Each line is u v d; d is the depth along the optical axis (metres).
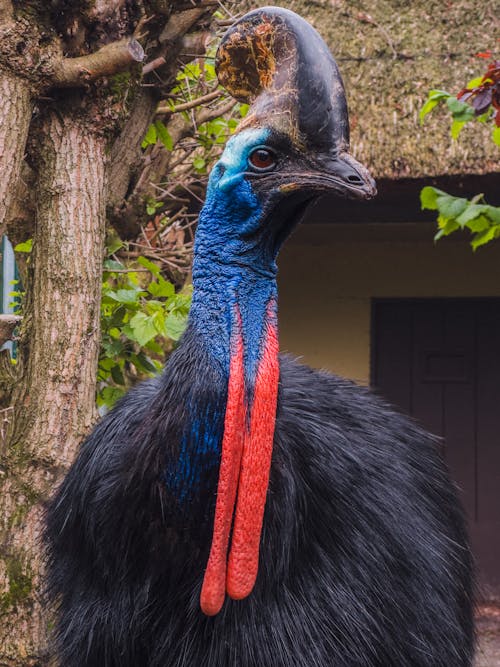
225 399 2.09
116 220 3.71
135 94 3.13
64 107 2.96
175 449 2.11
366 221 6.96
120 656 2.29
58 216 2.94
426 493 2.68
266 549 2.16
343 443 2.44
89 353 2.94
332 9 6.64
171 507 2.14
